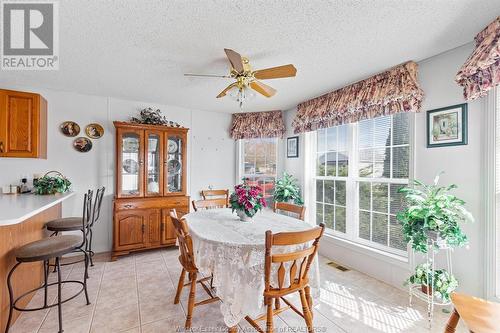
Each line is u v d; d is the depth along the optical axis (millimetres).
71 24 1690
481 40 1713
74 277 2625
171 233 3492
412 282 2061
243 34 1804
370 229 2865
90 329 1787
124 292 2326
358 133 3045
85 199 2203
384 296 2293
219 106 3924
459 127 1990
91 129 3365
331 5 1485
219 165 4320
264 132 4168
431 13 1558
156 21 1649
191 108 4062
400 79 2334
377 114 2602
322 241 3367
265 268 1481
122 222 3174
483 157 1859
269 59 2203
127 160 3365
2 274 1660
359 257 2848
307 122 3506
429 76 2211
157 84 2900
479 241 1885
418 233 1872
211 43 1933
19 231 1906
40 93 3092
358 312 2045
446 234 1767
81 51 2076
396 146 2600
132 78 2701
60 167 3201
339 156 3285
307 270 1672
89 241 3121
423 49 2045
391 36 1836
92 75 2621
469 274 1942
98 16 1599
